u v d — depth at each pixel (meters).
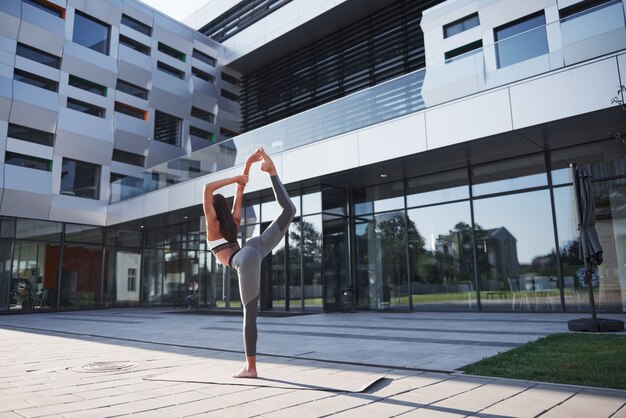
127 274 23.42
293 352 6.27
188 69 26.58
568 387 3.82
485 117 10.64
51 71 20.78
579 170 7.95
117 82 23.80
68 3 21.50
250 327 4.52
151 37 25.05
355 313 14.30
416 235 14.49
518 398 3.53
